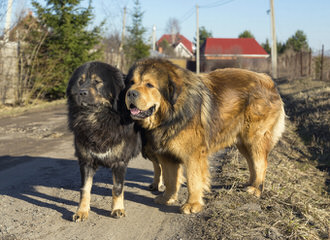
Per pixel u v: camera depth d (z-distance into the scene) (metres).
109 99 3.97
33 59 18.17
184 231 3.78
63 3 18.56
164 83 4.09
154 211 4.41
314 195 5.25
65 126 11.16
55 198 4.89
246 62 41.25
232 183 5.21
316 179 6.10
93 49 21.30
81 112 4.00
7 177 5.99
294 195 4.84
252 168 4.98
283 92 16.09
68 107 4.23
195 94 4.18
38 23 18.53
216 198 4.64
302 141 8.51
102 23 19.94
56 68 18.77
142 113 3.98
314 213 4.26
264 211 4.19
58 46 18.41
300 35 57.00
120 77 4.16
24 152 7.86
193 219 4.06
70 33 18.47
